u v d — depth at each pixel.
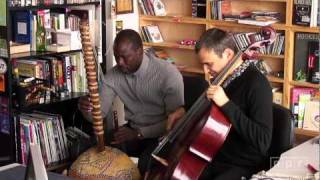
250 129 2.20
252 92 2.26
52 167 3.34
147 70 2.94
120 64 2.89
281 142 2.30
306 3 3.97
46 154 3.37
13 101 3.20
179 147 2.39
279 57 4.16
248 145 2.33
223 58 2.30
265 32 3.64
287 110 2.35
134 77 2.96
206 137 2.24
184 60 4.80
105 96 3.05
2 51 3.13
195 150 2.26
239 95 2.30
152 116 3.02
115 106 3.89
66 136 3.52
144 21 4.71
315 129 4.13
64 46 3.41
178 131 2.44
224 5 4.33
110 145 3.00
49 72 3.38
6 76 3.14
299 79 4.15
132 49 2.84
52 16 3.46
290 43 4.11
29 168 1.41
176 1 4.72
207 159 2.26
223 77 2.30
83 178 2.48
